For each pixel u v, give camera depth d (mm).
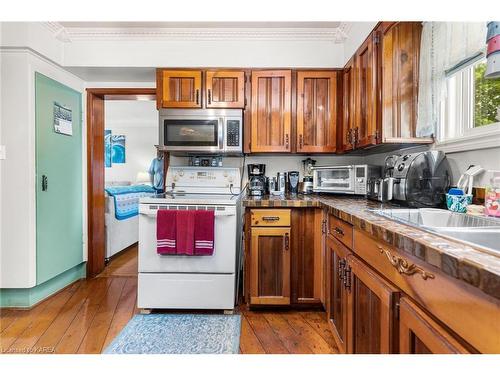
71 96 2707
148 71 2633
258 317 2098
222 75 2484
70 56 2525
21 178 2213
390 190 1691
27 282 2217
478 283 575
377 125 1815
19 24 2160
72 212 2725
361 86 2061
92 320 2043
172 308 2160
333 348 1714
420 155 1573
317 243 2133
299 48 2545
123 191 3789
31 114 2238
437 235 857
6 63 2193
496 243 981
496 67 1199
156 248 2131
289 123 2480
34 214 2266
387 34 1791
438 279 739
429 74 1713
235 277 2230
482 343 597
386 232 966
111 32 2463
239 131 2469
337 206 1698
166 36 2506
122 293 2520
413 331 833
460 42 1515
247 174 2854
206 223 2084
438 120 1729
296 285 2154
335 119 2488
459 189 1417
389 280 1018
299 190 2826
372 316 1112
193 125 2482
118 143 6203
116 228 3553
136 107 4816
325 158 2848
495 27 1202
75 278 2807
